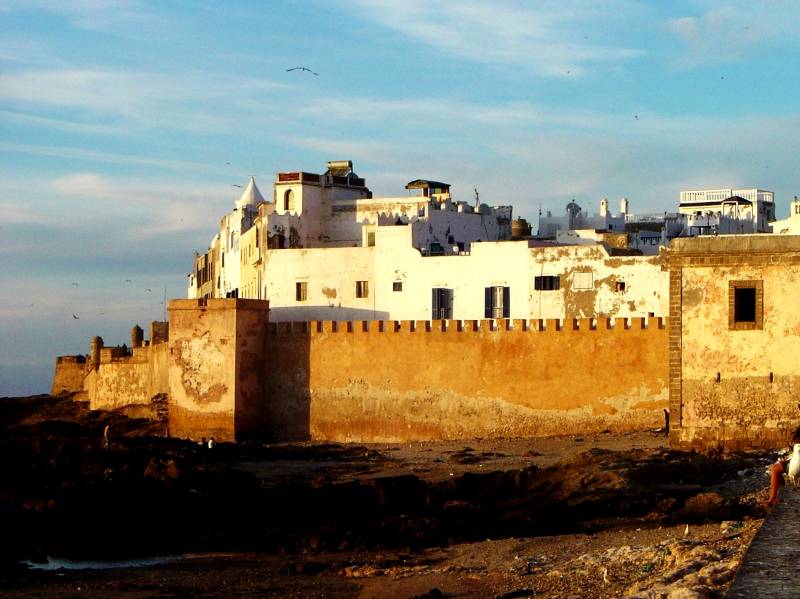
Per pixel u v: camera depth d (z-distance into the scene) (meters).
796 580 23.17
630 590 32.88
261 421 76.94
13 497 56.19
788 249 56.50
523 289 82.19
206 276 141.50
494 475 54.75
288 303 88.56
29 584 43.62
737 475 51.56
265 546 48.97
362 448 71.69
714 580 30.59
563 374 70.44
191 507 54.94
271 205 105.31
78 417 97.12
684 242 57.59
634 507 47.72
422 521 48.62
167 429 78.88
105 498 55.59
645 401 68.94
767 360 56.69
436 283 84.62
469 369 72.38
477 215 100.06
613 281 80.12
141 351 97.62
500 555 42.59
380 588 39.50
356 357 75.00
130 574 45.12
